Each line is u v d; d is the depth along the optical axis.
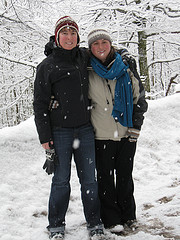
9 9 6.79
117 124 2.58
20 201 3.16
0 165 3.52
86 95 2.48
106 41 2.47
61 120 2.41
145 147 4.74
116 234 2.61
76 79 2.39
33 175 3.60
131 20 7.89
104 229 2.67
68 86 2.38
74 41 2.38
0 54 6.45
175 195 3.34
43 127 2.39
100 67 2.49
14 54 8.53
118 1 7.61
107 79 2.54
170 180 3.84
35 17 6.95
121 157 2.66
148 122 5.24
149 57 12.83
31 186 3.44
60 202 2.53
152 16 7.82
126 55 2.63
